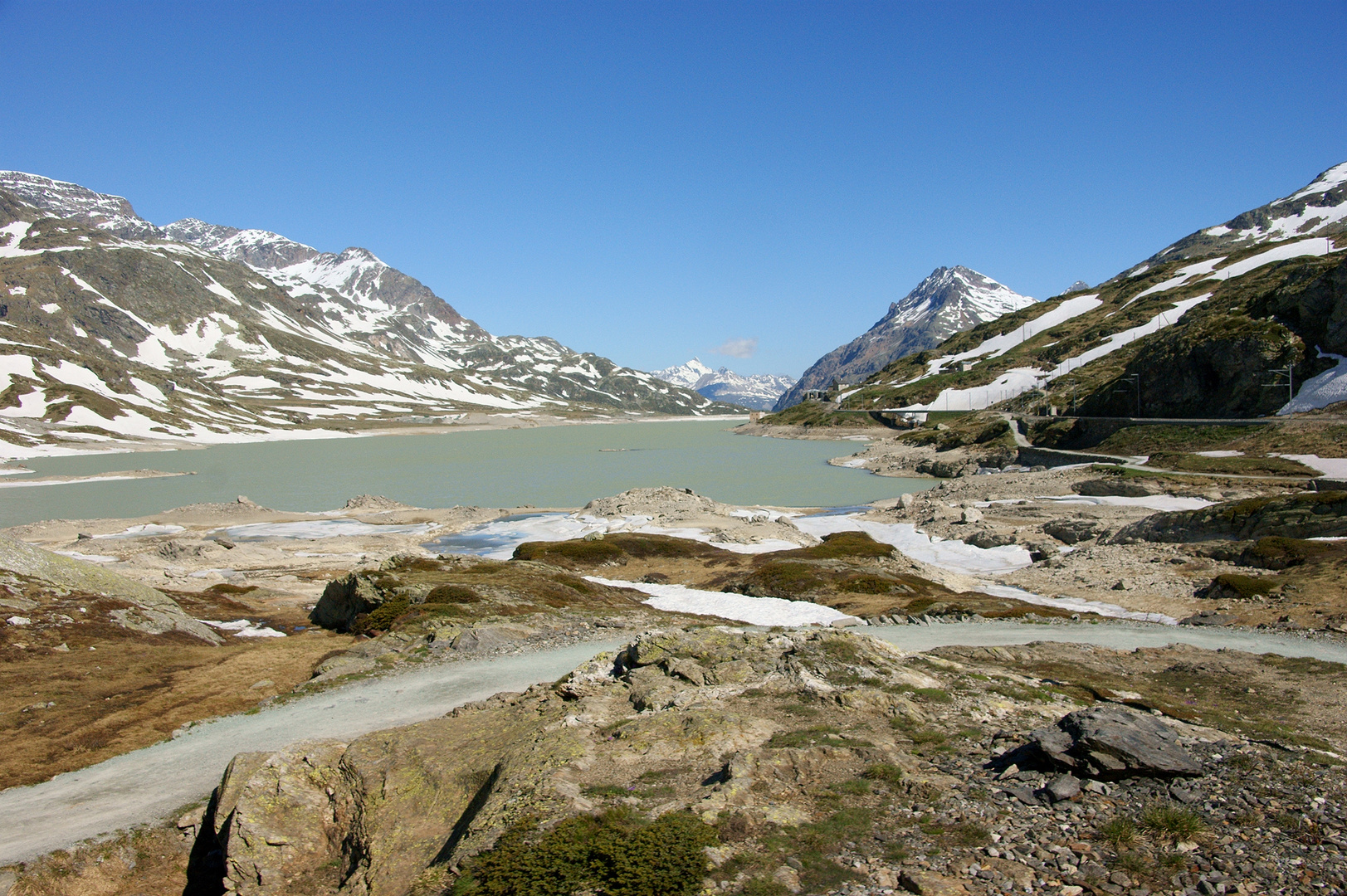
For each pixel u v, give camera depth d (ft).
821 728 60.13
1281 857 38.63
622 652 84.48
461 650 110.73
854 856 41.32
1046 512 276.82
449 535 280.51
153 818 64.90
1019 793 47.55
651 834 42.32
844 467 570.46
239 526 304.50
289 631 145.18
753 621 138.62
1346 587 130.00
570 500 392.68
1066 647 106.63
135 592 139.13
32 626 114.32
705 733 58.65
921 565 195.72
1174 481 299.99
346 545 258.16
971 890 37.19
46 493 443.32
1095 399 506.89
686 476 504.02
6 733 82.02
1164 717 69.62
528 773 53.62
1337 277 385.09
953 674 80.23
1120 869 38.68
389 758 63.36
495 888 40.11
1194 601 143.74
